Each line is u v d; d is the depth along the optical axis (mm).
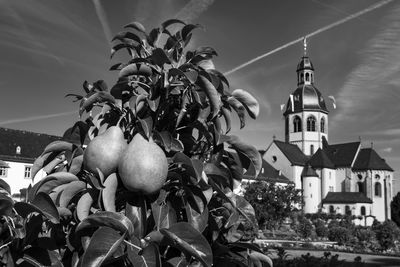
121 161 2994
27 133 58719
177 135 3744
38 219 3160
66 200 3189
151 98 3525
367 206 90438
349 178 96000
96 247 2641
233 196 3732
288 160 93875
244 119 3859
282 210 47781
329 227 63031
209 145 3803
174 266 3094
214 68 3822
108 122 3697
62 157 3850
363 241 47781
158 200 3178
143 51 3881
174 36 3723
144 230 3059
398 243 51375
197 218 3246
